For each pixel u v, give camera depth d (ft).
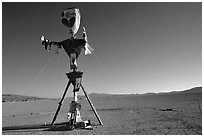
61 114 50.16
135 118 33.22
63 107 81.71
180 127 24.82
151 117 33.63
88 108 65.57
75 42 27.78
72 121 27.22
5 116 50.72
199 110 41.70
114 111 47.09
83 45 27.86
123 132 23.18
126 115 38.09
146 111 43.47
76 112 27.63
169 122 28.19
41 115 49.34
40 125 29.48
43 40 27.99
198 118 30.94
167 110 44.06
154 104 68.44
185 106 52.47
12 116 50.11
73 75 27.45
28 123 35.04
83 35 27.96
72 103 27.68
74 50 27.84
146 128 24.84
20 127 28.55
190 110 42.34
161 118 31.91
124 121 30.68
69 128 25.93
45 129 26.94
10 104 147.95
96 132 23.63
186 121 28.50
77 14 28.04
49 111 65.51
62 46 28.32
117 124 28.27
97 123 30.01
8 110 85.71
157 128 24.68
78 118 27.84
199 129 23.61
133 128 25.08
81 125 26.61
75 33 28.78
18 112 67.92
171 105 58.75
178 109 45.16
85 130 25.25
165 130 23.53
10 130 27.32
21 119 41.93
